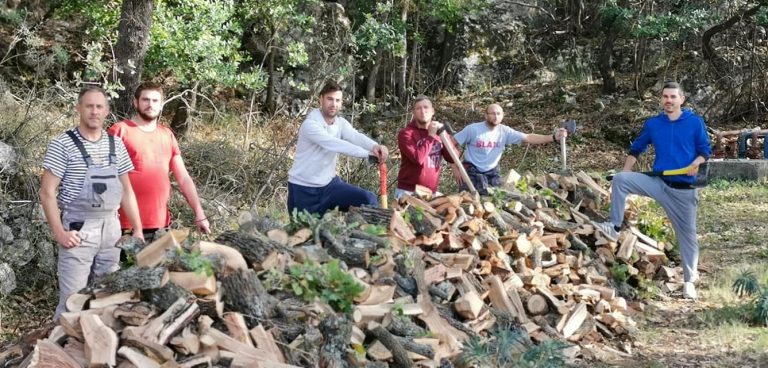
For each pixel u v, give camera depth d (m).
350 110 18.17
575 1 22.42
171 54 12.90
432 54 21.86
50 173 5.00
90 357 3.81
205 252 4.44
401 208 6.40
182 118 13.57
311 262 4.79
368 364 4.43
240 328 4.15
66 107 9.62
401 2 19.69
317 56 17.70
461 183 8.01
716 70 19.67
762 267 8.26
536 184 8.42
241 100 17.11
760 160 14.67
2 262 7.46
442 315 5.35
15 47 14.34
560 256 7.03
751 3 19.36
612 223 7.70
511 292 6.07
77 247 5.06
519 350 5.34
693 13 18.11
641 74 19.92
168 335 3.95
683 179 7.41
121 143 5.26
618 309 6.75
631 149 7.75
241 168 10.45
